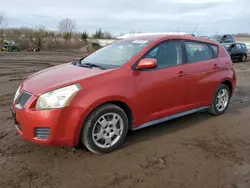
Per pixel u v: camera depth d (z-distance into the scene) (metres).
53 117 3.29
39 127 3.34
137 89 3.88
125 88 3.74
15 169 3.29
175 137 4.33
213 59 5.20
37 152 3.73
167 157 3.64
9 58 19.41
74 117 3.37
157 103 4.18
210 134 4.48
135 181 3.07
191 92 4.69
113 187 2.96
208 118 5.30
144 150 3.85
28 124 3.37
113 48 4.69
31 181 3.05
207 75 4.96
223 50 5.56
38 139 3.37
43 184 3.00
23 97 3.57
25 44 34.75
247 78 10.73
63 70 4.07
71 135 3.40
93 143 3.58
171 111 4.43
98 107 3.56
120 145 3.93
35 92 3.41
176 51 4.56
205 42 5.17
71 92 3.36
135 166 3.40
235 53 18.12
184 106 4.65
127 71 3.85
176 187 2.96
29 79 3.99
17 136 4.28
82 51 32.75
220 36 20.84
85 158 3.59
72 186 2.97
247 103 6.55
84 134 3.51
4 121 5.01
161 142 4.13
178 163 3.48
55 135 3.32
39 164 3.42
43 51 31.86
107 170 3.30
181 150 3.86
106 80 3.62
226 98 5.58
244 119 5.27
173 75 4.34
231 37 21.44
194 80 4.70
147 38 4.54
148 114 4.11
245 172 3.28
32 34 40.41
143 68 3.89
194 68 4.71
